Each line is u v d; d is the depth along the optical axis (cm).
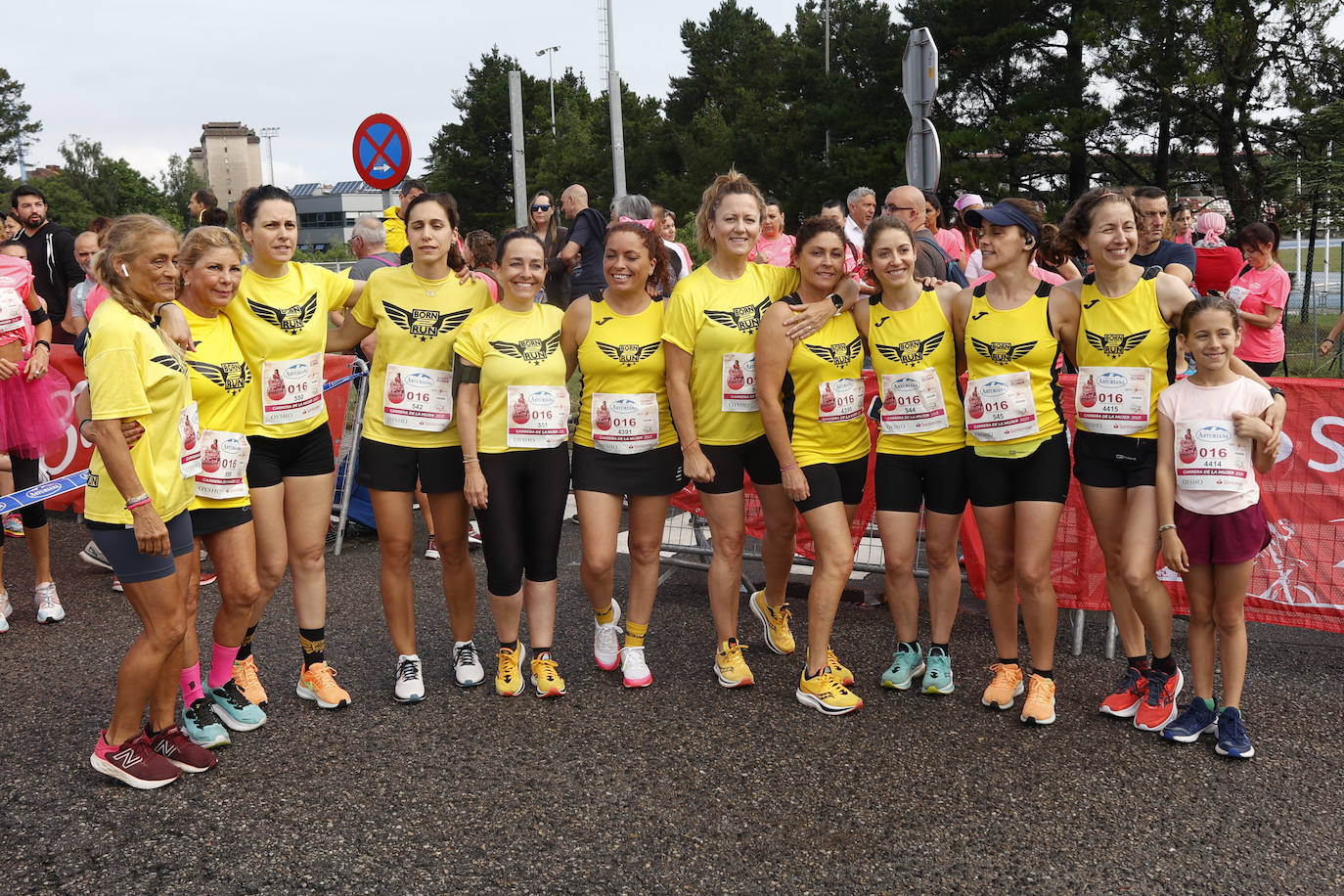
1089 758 351
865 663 444
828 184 2986
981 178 2308
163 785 336
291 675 435
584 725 382
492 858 293
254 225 378
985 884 279
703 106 5391
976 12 2431
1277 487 448
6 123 7019
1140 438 364
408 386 397
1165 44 2055
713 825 310
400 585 407
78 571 600
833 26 4681
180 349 336
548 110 5322
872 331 396
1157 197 497
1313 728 372
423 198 395
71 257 761
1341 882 279
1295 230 2181
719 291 396
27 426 509
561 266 766
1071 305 374
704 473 395
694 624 496
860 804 321
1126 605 381
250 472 383
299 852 297
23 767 352
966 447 388
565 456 411
